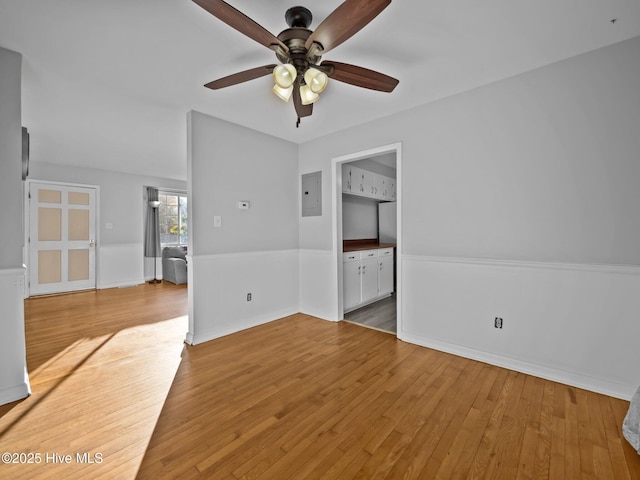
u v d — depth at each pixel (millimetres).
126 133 3611
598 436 1595
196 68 2199
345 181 4242
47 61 2098
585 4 1588
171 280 6324
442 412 1819
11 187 1950
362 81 1866
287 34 1582
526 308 2301
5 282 1929
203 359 2582
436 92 2582
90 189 5586
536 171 2244
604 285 2008
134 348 2824
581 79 2064
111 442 1569
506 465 1406
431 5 1585
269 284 3646
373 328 3383
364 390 2074
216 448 1530
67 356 2643
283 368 2412
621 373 1952
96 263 5648
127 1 1542
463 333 2623
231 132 3252
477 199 2520
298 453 1496
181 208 7719
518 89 2309
